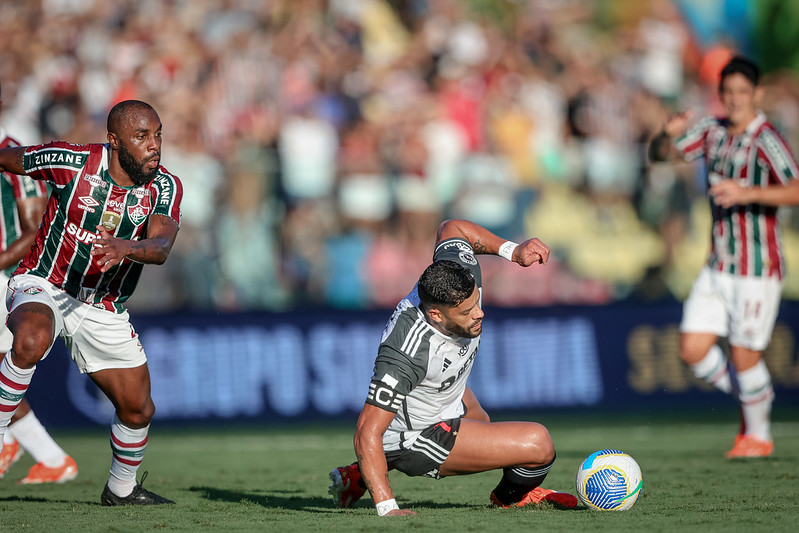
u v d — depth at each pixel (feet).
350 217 129.49
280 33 165.78
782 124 161.58
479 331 52.47
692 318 92.58
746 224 89.30
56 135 152.15
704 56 186.70
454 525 48.32
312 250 128.16
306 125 153.69
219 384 124.67
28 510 59.67
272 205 127.24
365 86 162.40
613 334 130.62
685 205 135.54
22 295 57.41
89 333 58.49
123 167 56.59
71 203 57.00
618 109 161.27
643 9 188.34
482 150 150.61
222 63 156.97
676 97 176.04
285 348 126.21
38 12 163.53
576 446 105.29
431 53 170.60
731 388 93.45
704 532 45.83
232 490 73.05
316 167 128.77
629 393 130.11
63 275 57.93
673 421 128.36
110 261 50.14
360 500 65.57
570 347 129.90
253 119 154.51
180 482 79.00
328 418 126.31
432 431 55.77
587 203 134.62
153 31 163.73
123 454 61.41
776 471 79.10
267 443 114.62
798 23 191.31
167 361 123.75
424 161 132.77
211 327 125.08
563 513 53.47
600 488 54.34
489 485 74.69
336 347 127.13
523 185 134.41
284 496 68.95
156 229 55.72
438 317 51.70
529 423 56.29
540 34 179.11
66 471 78.74
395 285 130.52
